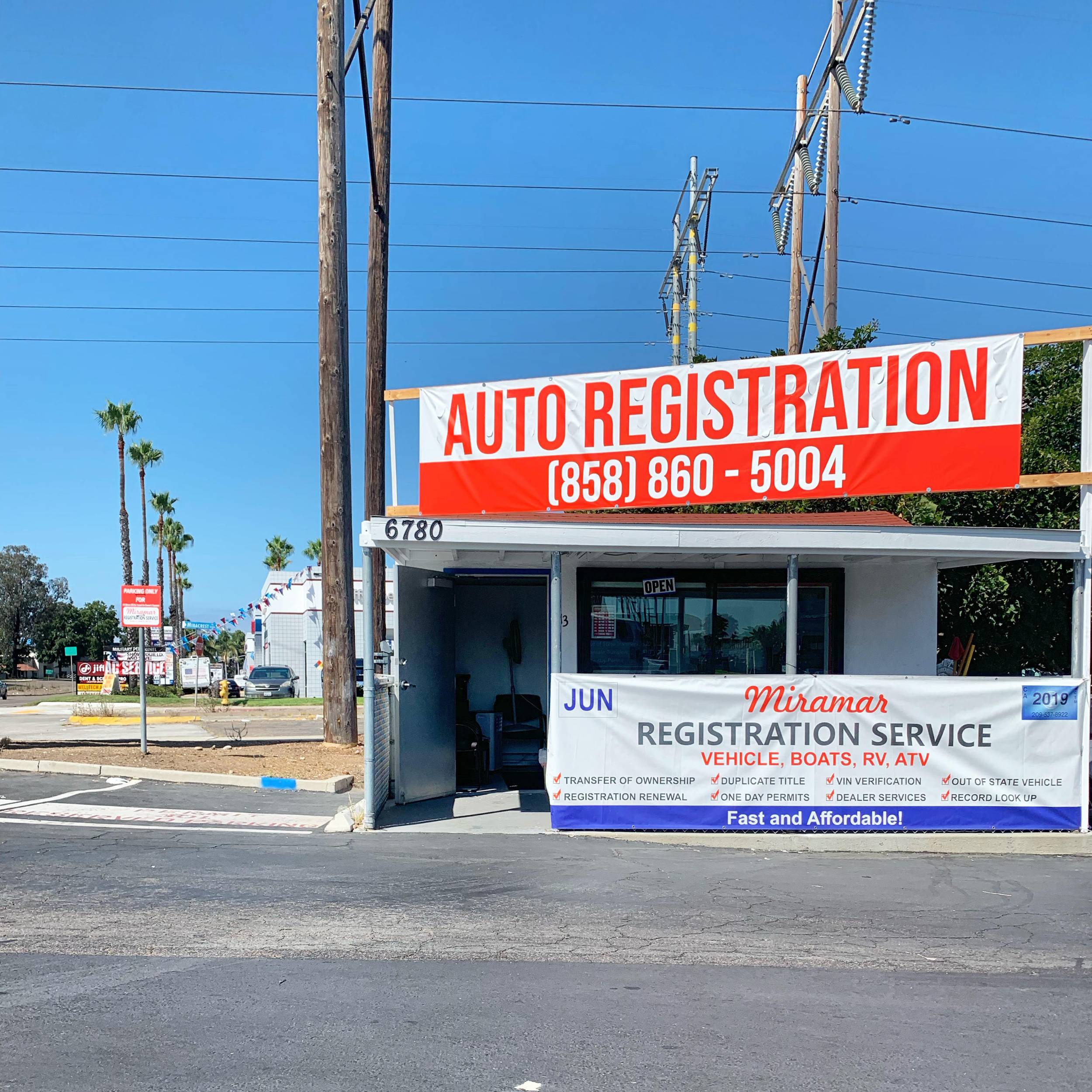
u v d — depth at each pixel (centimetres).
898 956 560
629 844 842
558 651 930
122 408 4978
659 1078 402
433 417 1037
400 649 1027
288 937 580
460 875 729
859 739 882
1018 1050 434
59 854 786
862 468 942
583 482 1002
